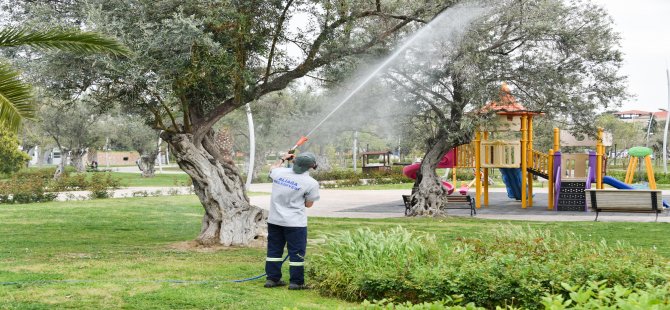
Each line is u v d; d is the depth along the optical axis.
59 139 47.69
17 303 6.68
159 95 11.33
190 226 16.91
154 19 11.34
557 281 6.23
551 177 23.88
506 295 6.23
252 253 11.16
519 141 24.06
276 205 7.78
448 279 6.49
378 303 4.97
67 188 33.94
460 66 16.78
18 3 12.07
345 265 7.25
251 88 12.31
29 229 15.86
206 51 11.10
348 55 12.77
